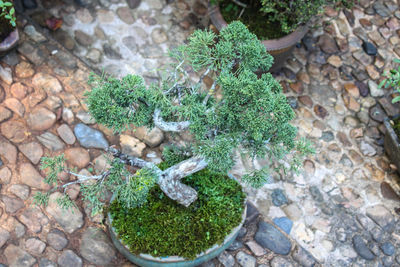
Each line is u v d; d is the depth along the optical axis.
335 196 1.44
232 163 1.11
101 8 1.61
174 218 1.21
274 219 1.39
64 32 1.55
